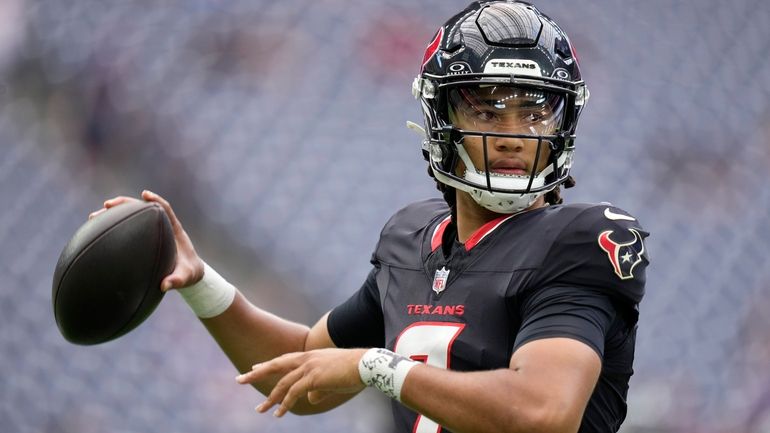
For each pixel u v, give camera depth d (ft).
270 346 30.01
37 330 61.77
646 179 70.44
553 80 25.25
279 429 57.52
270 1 70.54
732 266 66.28
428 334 24.59
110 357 59.62
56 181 65.26
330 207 67.00
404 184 68.59
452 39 26.17
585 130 71.36
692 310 63.87
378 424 55.88
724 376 61.31
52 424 59.11
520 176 25.26
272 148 67.82
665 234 67.72
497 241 24.91
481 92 25.46
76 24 67.97
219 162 66.85
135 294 25.39
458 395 21.30
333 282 64.49
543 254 23.86
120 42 67.97
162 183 66.03
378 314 28.60
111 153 66.33
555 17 75.05
